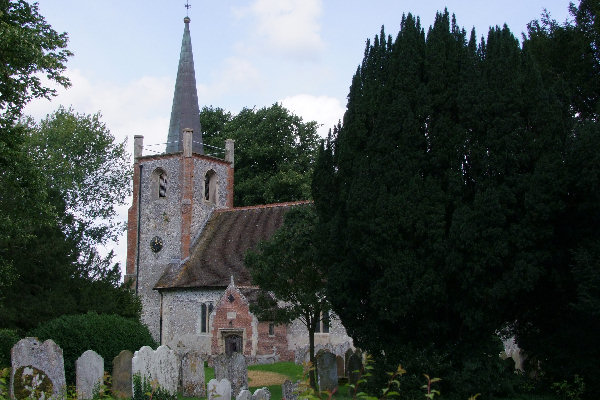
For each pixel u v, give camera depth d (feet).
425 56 66.13
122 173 178.70
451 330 62.69
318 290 80.07
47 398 54.29
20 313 89.20
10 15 69.87
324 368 68.28
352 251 64.54
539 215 59.06
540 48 84.89
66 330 75.25
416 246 61.67
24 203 80.38
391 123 63.98
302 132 180.34
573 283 61.52
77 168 168.14
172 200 146.00
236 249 136.98
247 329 121.39
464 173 63.00
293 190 167.32
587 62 82.33
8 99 71.10
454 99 64.49
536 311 65.77
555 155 60.70
